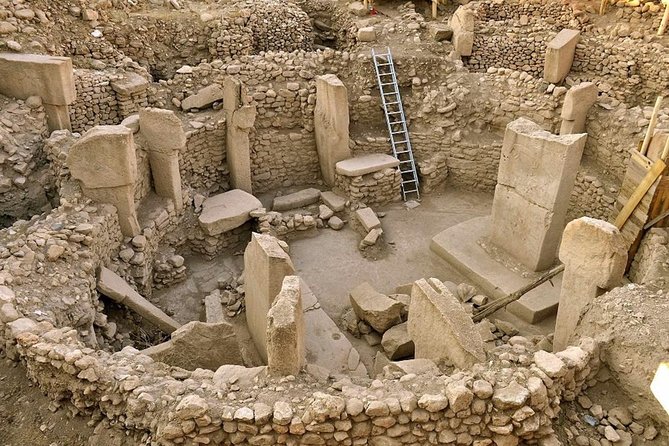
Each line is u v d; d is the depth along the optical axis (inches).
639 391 172.9
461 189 402.9
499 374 169.6
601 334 186.7
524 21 494.3
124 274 271.6
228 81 344.8
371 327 275.3
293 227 350.9
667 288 218.2
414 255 338.6
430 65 415.5
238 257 336.5
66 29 378.9
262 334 237.9
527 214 294.2
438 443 162.1
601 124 344.8
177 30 429.1
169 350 207.0
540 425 162.6
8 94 320.8
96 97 353.4
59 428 183.2
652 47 444.8
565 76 468.8
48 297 216.1
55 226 245.4
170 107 375.9
